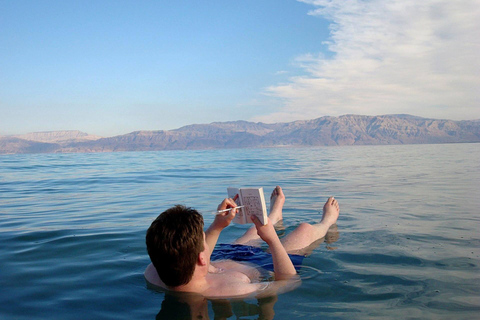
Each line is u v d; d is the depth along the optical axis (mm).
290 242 3127
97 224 4402
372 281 2359
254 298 2072
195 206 5797
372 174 11328
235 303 2002
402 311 1896
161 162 20219
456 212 4973
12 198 7008
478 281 2355
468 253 3014
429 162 17516
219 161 20094
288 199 6383
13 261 2910
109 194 7457
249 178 10406
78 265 2787
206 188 8195
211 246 2301
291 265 2363
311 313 1874
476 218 4547
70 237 3707
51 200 6688
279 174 11633
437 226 4086
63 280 2447
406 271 2561
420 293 2152
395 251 3074
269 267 2561
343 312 1883
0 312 1951
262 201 2236
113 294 2180
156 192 7641
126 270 2656
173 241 1902
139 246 3354
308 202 6031
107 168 15648
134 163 19406
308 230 3295
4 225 4379
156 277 2340
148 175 11766
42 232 3949
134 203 6195
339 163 17453
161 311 1926
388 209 5238
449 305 1977
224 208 2289
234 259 2693
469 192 7070
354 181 9305
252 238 3229
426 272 2541
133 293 2189
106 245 3393
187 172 12781
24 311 1963
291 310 1913
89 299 2109
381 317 1825
